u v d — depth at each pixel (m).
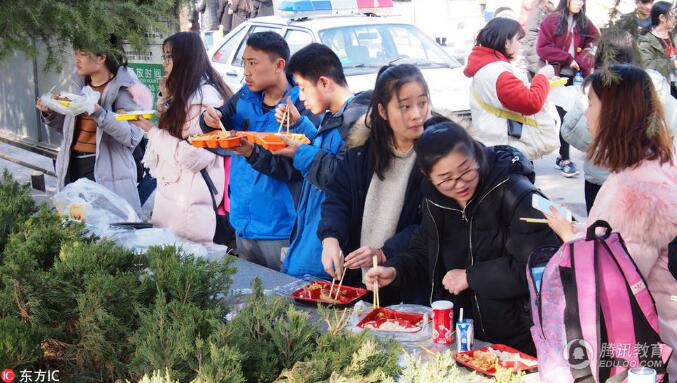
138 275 2.79
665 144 2.52
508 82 5.36
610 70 2.46
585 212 7.18
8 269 2.55
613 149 2.54
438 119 3.16
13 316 2.47
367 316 3.04
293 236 3.99
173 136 4.35
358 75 8.11
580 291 2.28
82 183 4.56
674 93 4.75
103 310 2.39
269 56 4.10
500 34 5.46
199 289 2.54
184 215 4.41
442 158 2.74
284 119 3.87
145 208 6.73
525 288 2.83
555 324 2.34
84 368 2.46
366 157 3.38
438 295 3.14
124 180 5.19
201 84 4.34
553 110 6.78
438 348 2.79
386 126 3.22
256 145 3.91
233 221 4.37
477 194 2.88
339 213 3.41
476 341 2.87
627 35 2.25
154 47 6.47
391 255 3.24
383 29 8.72
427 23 14.47
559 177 8.37
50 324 2.56
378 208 3.31
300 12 9.25
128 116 4.43
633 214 2.46
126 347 2.42
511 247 2.83
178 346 2.11
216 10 13.20
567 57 7.46
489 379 2.29
